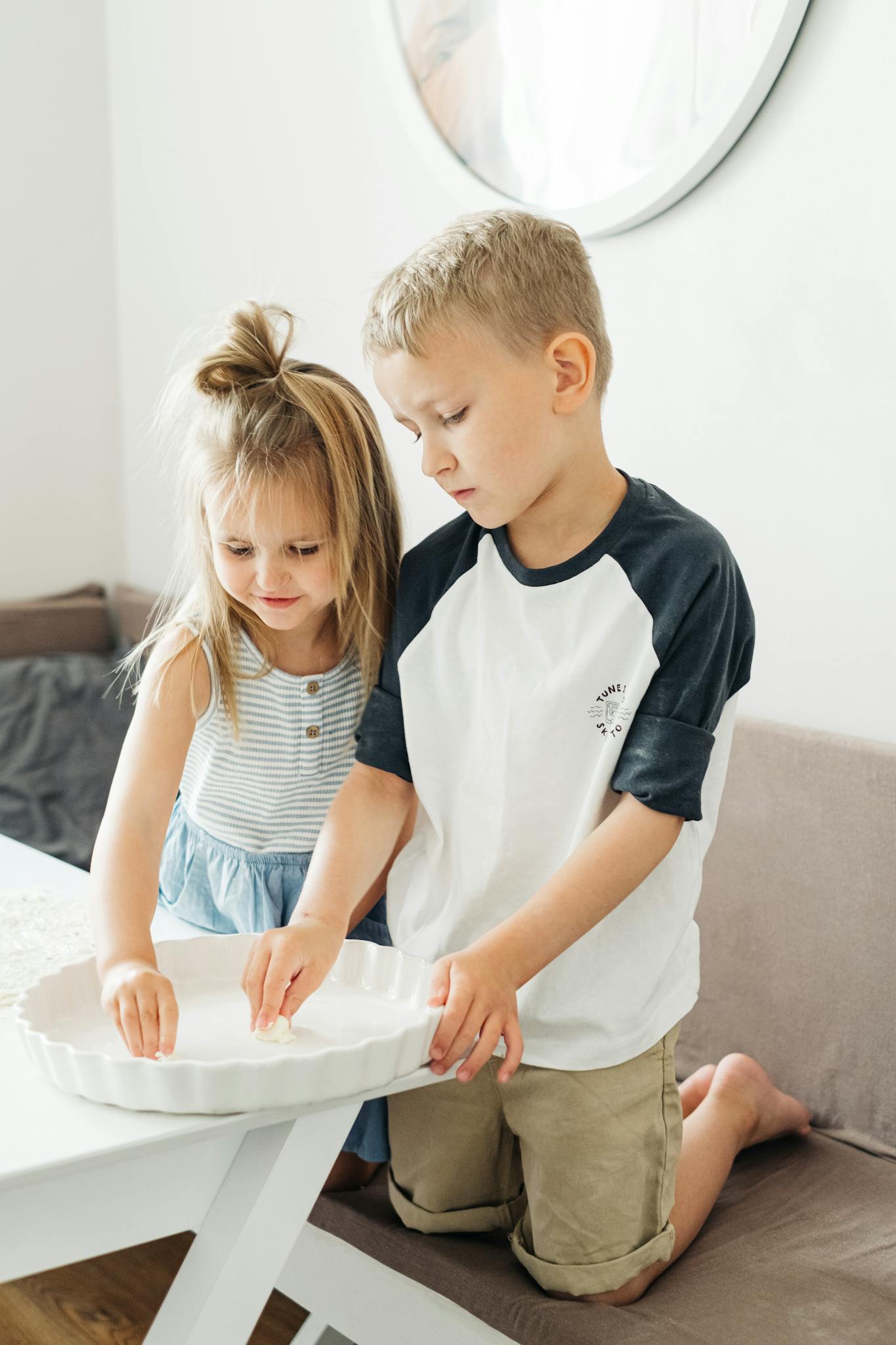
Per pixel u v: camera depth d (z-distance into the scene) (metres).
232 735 1.04
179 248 2.35
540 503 0.91
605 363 0.91
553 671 0.91
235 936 0.83
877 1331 0.86
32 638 2.37
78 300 2.50
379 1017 0.78
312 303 2.05
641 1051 0.92
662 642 0.87
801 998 1.25
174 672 0.99
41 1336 1.22
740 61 1.34
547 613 0.92
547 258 0.86
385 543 1.04
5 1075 0.67
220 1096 0.62
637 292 1.53
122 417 2.58
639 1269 0.91
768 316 1.38
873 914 1.19
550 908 0.80
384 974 0.82
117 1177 0.66
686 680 0.86
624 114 1.49
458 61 1.70
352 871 0.91
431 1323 0.95
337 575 0.96
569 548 0.92
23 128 2.39
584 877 0.81
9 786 2.00
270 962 0.75
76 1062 0.63
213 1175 0.70
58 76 2.41
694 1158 1.04
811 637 1.38
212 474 0.94
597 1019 0.91
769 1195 1.08
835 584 1.35
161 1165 0.68
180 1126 0.62
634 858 0.82
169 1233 0.69
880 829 1.19
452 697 0.97
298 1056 0.63
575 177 1.56
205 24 2.21
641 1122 0.92
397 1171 1.03
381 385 0.86
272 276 2.13
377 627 1.03
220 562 0.95
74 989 0.76
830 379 1.33
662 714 0.86
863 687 1.33
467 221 0.88
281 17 2.05
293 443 0.93
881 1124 1.17
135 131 2.42
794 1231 1.01
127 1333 1.22
